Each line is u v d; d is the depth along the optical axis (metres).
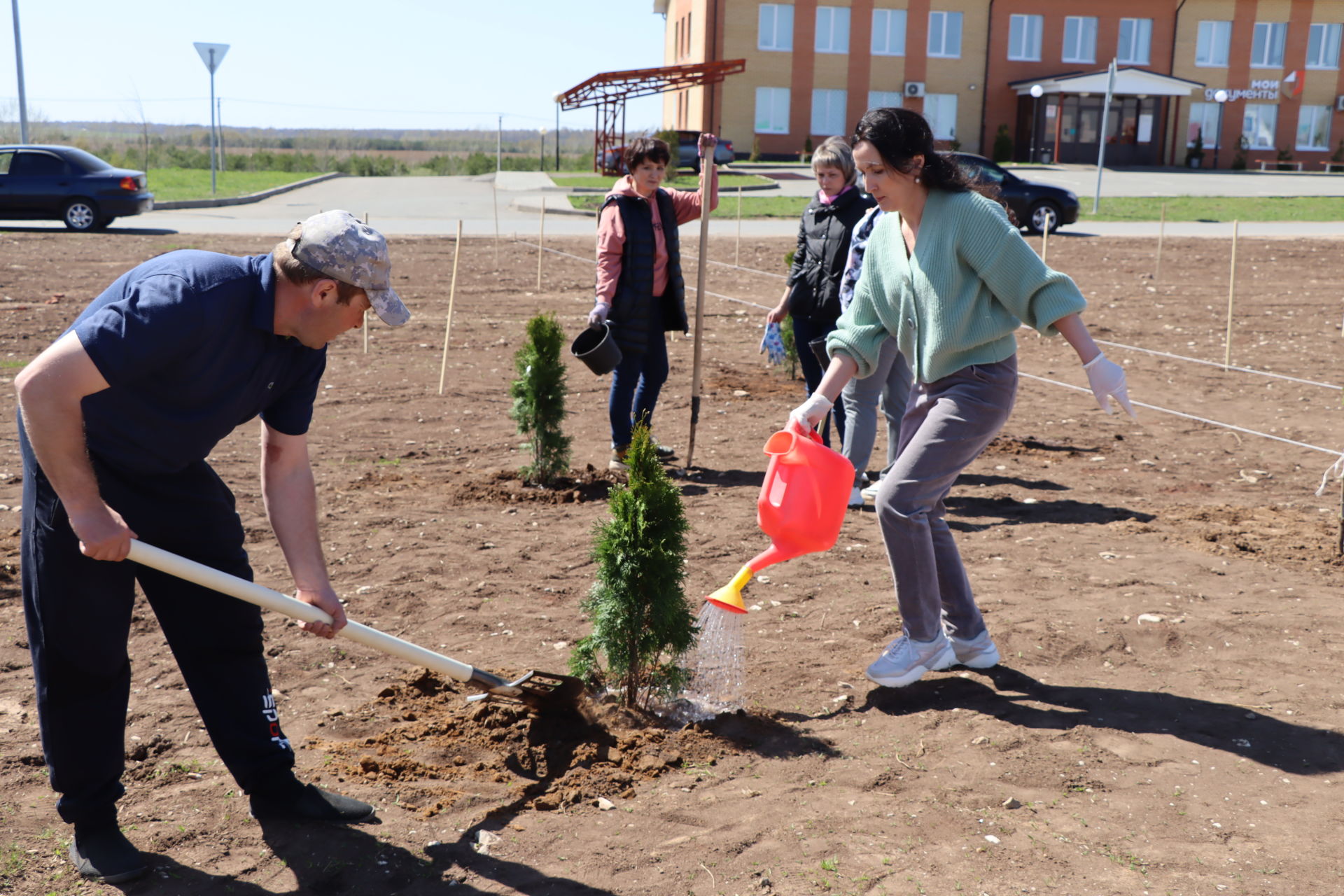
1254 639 4.36
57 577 2.61
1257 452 7.59
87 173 20.62
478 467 6.99
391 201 30.81
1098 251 20.36
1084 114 46.62
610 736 3.57
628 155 6.18
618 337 6.40
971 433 3.71
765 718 3.71
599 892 2.75
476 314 13.12
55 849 2.91
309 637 4.33
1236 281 16.81
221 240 19.36
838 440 7.58
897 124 3.51
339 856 2.88
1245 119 47.66
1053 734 3.59
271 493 3.01
